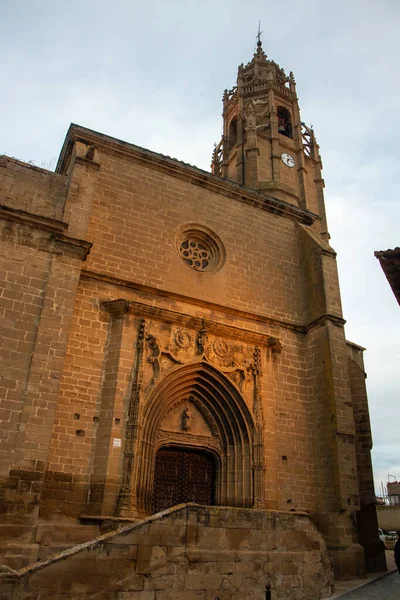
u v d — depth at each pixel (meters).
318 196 31.67
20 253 15.37
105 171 19.97
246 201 23.33
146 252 19.33
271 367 20.02
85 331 16.86
